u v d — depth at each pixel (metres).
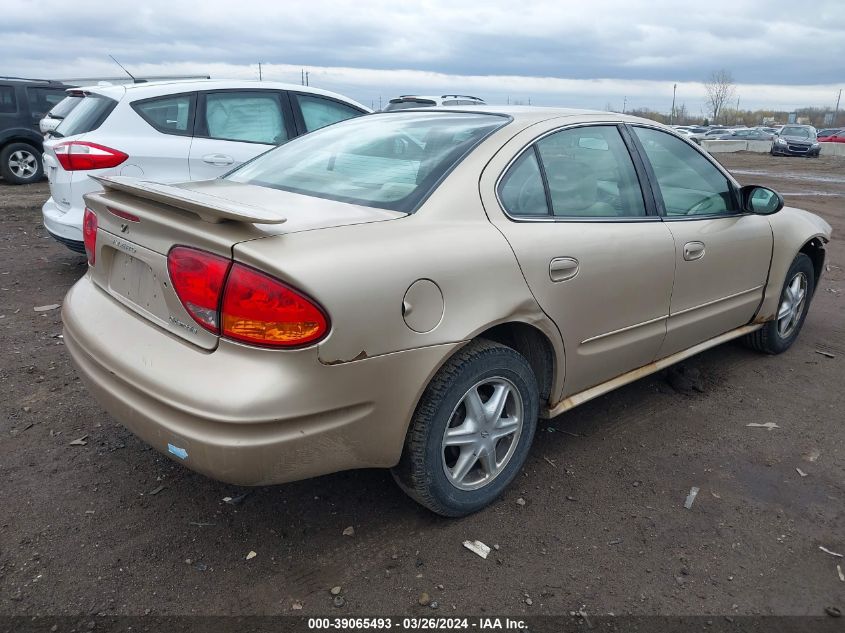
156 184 2.62
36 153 12.23
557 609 2.34
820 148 31.78
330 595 2.37
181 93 5.91
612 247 3.11
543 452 3.38
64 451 3.19
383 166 2.93
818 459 3.40
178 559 2.51
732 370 4.50
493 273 2.61
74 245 5.51
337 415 2.27
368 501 2.90
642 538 2.73
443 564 2.54
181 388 2.18
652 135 3.66
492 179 2.80
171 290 2.31
